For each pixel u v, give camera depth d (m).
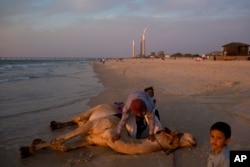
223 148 3.62
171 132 6.14
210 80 18.20
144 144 5.84
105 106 6.89
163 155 5.75
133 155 5.79
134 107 5.73
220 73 23.86
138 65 51.44
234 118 8.40
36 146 5.93
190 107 9.95
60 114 9.44
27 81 21.53
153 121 5.95
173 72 27.91
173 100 11.28
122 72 31.66
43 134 7.32
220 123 3.62
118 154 5.87
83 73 32.91
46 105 10.98
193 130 7.35
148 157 5.68
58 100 12.13
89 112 7.29
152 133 5.92
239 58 54.41
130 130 6.19
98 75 28.25
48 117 9.05
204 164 5.34
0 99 12.52
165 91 13.73
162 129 6.16
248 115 8.63
